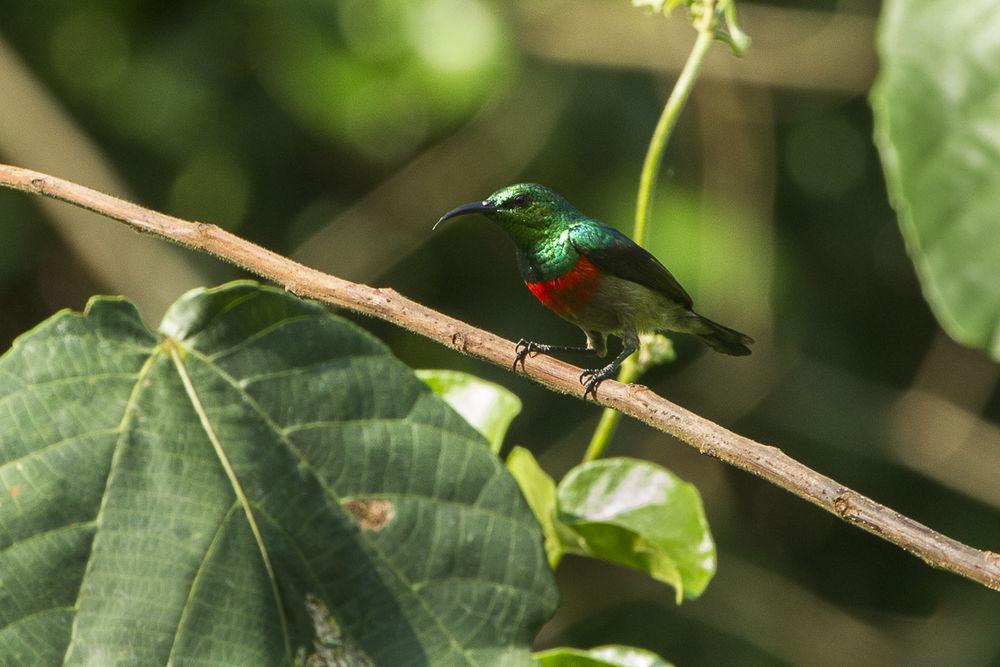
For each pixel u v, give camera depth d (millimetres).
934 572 16125
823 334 15414
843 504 3598
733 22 4977
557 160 14250
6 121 13375
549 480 4809
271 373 3930
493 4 12766
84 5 13766
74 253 14211
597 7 14227
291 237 14555
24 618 3523
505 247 14992
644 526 4617
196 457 3801
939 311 2777
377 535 3836
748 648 15281
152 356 3883
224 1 13625
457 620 3797
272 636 3701
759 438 15453
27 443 3674
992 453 15258
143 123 13672
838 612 15664
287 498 3824
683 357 15305
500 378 14922
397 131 14328
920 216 2811
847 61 14859
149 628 3605
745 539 16266
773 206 14531
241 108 13922
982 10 2854
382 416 3945
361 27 12586
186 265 13969
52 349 3795
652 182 4934
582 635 15305
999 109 2812
